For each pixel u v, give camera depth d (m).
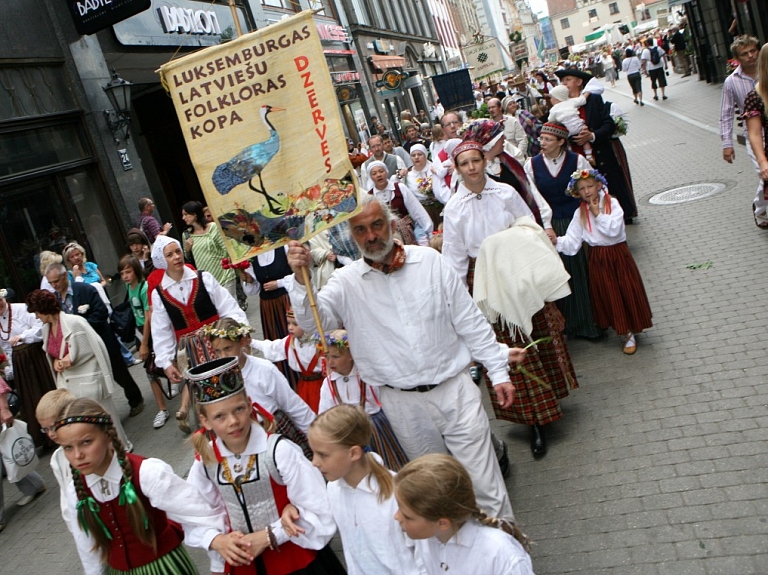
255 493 3.12
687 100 22.39
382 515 2.94
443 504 2.48
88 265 9.74
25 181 10.13
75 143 11.33
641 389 5.32
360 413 2.96
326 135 3.41
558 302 6.55
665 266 7.79
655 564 3.49
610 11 122.44
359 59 27.30
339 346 4.00
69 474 3.32
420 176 9.52
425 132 19.59
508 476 4.71
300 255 3.42
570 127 8.57
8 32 10.23
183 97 3.43
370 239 3.45
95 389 6.36
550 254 4.79
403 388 3.58
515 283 4.69
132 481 3.13
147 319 7.27
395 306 3.54
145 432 7.36
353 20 27.36
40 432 7.52
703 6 22.84
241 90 3.42
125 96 11.97
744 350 5.40
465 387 3.62
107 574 3.34
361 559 3.02
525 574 2.54
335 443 2.88
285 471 3.11
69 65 11.31
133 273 7.86
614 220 5.77
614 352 6.14
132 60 13.62
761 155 6.86
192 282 6.01
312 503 3.12
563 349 5.05
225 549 3.08
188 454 6.47
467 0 71.94
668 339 6.02
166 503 3.14
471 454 3.58
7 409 6.12
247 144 3.44
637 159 14.91
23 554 5.43
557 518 4.10
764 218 7.80
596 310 6.13
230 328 4.12
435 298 3.54
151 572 3.21
